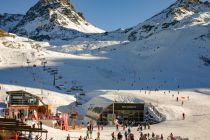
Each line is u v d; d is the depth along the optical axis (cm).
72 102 12425
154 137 7269
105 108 10431
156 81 18362
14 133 4284
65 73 18125
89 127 6988
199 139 7612
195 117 10462
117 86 16800
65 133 6725
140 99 12062
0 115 7719
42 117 8519
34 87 14550
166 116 10550
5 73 17375
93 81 17375
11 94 9469
